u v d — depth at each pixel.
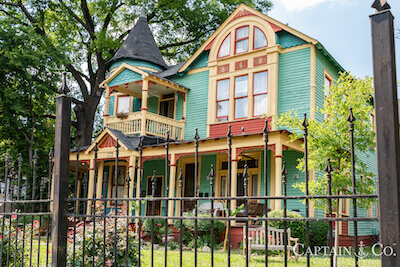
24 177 21.45
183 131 18.48
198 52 18.34
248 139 13.84
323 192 9.18
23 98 22.16
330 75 16.95
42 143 23.97
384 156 2.59
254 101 16.36
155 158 18.66
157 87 18.72
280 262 8.84
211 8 27.70
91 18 27.98
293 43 16.02
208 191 17.17
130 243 5.99
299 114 15.30
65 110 4.63
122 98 21.22
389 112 2.61
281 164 13.13
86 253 5.72
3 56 20.05
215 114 17.34
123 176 20.06
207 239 12.57
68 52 25.77
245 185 3.26
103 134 17.28
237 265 8.43
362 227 18.08
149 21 29.03
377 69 2.71
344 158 9.12
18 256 6.33
